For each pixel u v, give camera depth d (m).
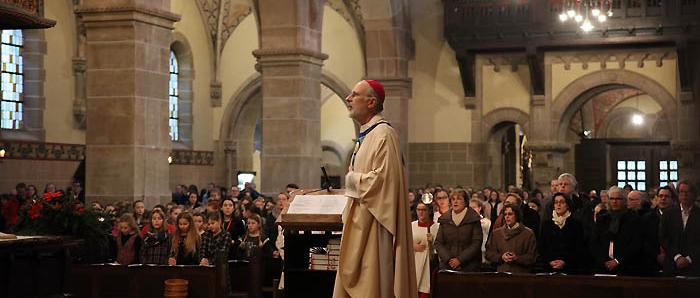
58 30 26.67
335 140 38.84
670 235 11.27
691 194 11.21
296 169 22.19
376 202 6.59
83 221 9.72
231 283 12.62
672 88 28.42
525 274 11.16
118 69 16.22
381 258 6.62
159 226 12.80
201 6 32.66
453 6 29.61
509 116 30.36
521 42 28.92
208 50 33.34
